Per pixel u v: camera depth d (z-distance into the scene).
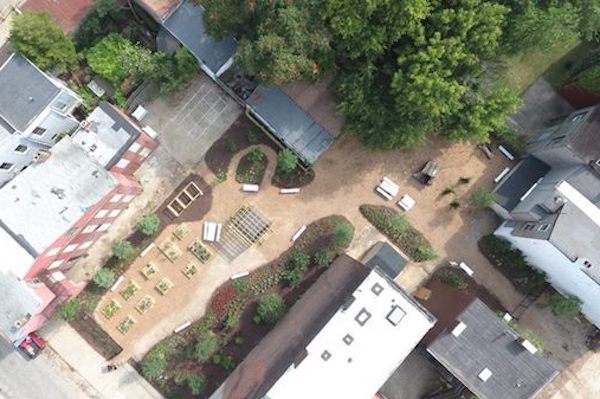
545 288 48.84
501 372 42.28
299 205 49.09
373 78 42.69
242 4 39.56
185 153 49.16
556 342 48.78
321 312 42.66
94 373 48.28
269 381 40.06
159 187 48.91
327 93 45.31
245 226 48.81
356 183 49.28
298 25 37.94
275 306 47.06
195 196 48.81
